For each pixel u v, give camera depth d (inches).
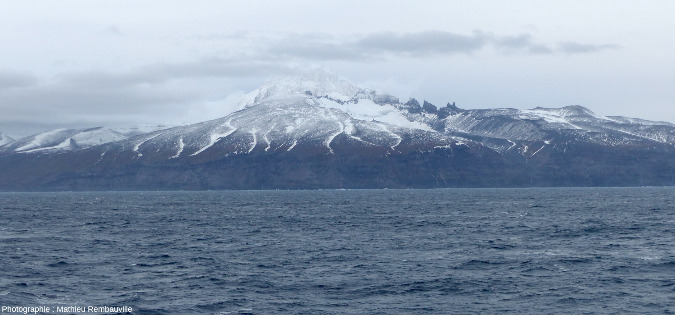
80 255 3747.5
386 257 3612.2
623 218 6530.5
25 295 2556.6
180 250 4003.4
